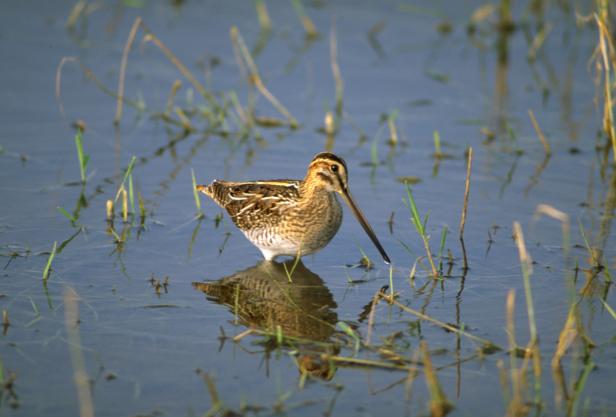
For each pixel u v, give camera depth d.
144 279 12.52
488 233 14.17
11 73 19.84
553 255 13.40
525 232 14.20
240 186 14.12
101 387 9.66
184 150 17.31
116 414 9.16
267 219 13.31
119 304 11.69
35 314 11.28
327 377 10.06
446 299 12.14
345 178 13.23
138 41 21.86
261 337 10.95
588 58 21.81
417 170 16.67
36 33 21.97
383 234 14.32
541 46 22.44
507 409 9.48
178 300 11.94
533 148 17.58
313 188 13.18
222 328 11.11
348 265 13.41
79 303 11.65
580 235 14.05
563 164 16.92
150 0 24.58
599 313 11.66
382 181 16.22
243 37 22.45
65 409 9.20
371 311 11.31
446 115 18.98
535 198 15.47
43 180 15.62
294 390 9.76
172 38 22.17
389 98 19.69
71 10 23.53
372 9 24.73
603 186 15.97
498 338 11.02
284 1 25.12
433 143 17.78
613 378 10.11
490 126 18.48
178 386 9.75
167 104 19.02
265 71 20.73
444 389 9.87
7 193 15.03
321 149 17.47
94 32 22.23
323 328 11.28
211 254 13.58
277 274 13.07
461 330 11.07
